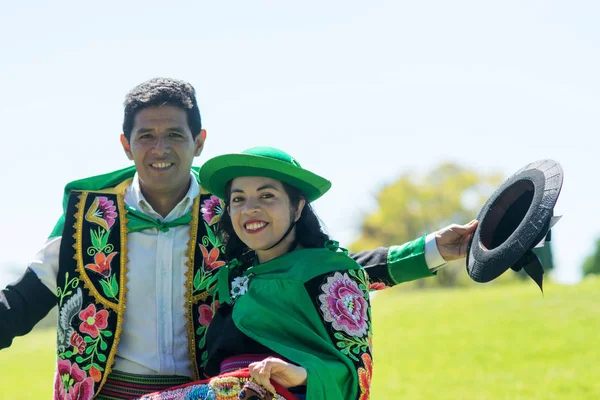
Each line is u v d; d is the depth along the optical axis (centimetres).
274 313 512
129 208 596
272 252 545
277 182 535
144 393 572
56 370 589
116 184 616
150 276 584
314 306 514
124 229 590
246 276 544
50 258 591
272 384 474
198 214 598
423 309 2353
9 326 569
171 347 579
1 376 1852
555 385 1350
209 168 546
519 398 1287
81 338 575
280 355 505
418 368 1577
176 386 524
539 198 520
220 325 541
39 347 2330
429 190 5181
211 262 591
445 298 2606
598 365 1463
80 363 573
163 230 589
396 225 5134
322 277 520
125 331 579
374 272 619
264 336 510
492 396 1313
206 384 504
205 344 580
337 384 484
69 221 593
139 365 576
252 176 534
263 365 464
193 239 593
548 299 2247
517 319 1989
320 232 549
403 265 611
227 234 576
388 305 2583
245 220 532
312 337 502
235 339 522
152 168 576
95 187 611
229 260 576
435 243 605
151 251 588
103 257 584
